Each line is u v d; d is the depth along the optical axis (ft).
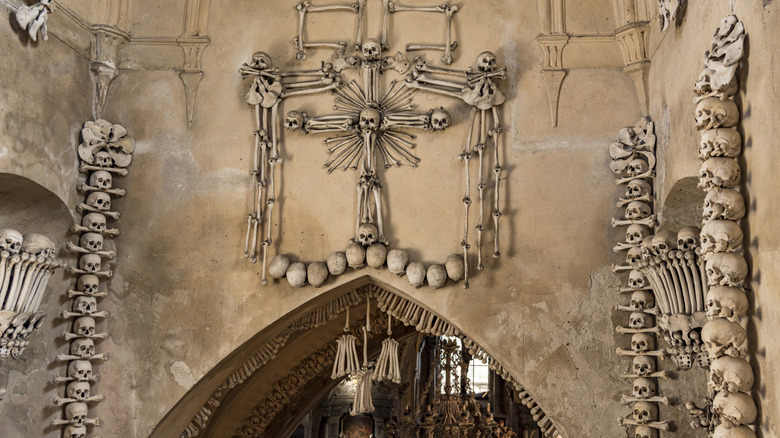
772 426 16.49
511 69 29.45
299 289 28.76
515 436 68.54
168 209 29.78
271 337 30.17
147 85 30.60
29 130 26.63
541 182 28.50
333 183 29.43
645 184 27.25
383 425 62.64
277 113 30.09
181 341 28.84
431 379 67.77
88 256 28.76
